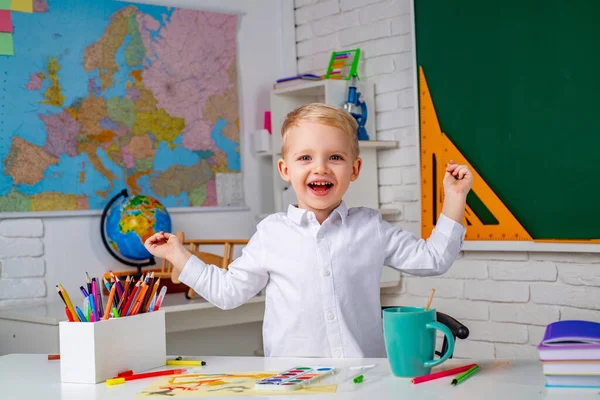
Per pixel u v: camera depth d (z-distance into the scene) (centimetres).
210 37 324
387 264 162
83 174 288
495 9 264
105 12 295
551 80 249
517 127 259
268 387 113
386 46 307
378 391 110
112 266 294
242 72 334
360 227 158
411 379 118
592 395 102
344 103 300
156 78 307
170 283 284
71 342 130
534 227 255
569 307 250
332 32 330
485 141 268
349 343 152
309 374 121
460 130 276
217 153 324
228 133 328
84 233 289
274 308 159
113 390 122
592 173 239
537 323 259
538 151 253
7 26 274
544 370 109
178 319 256
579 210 243
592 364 106
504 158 263
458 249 151
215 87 325
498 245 264
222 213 325
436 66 283
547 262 256
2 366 145
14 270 274
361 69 317
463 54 274
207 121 322
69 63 287
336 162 152
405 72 300
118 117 297
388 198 308
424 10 286
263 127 340
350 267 155
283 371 127
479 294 276
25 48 278
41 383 130
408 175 300
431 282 293
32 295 277
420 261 152
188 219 314
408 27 298
